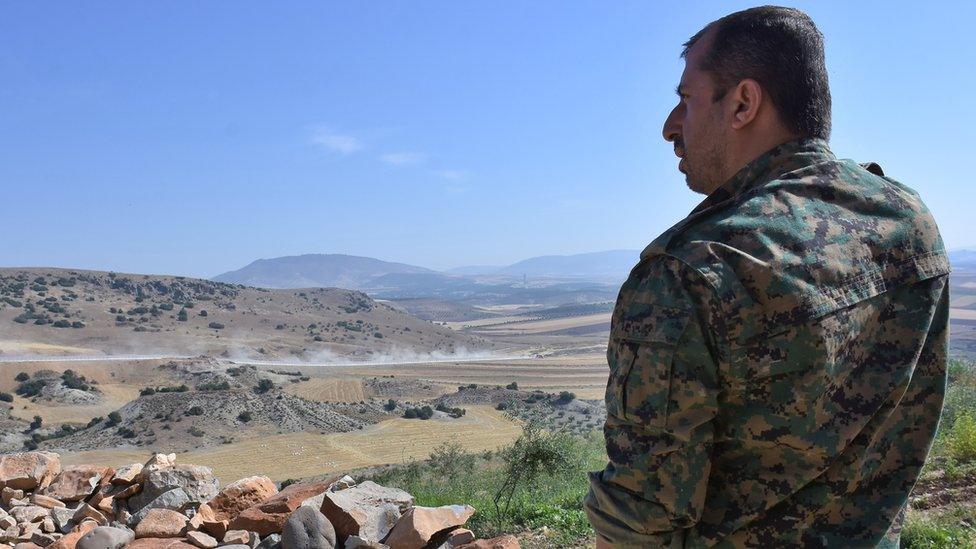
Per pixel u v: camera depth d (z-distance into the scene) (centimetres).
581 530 761
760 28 155
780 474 137
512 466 1059
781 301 131
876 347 143
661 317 137
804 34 155
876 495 143
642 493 138
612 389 145
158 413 10000
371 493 434
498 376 16800
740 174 155
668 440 135
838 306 135
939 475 832
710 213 146
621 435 142
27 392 12625
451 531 407
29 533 444
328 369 17625
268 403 10750
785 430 133
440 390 14525
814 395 132
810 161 152
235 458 8238
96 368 14275
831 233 141
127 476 480
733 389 134
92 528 439
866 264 142
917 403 150
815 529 138
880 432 147
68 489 484
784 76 152
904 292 148
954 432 980
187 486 470
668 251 143
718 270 133
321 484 452
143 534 419
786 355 131
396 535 386
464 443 8500
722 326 131
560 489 1020
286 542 368
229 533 414
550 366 18750
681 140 176
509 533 789
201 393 10781
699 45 167
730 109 158
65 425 10619
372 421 10612
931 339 154
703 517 141
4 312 18862
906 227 150
